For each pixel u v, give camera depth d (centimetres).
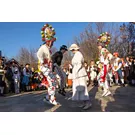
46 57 566
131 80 1044
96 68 1146
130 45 2241
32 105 576
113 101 596
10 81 919
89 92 815
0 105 593
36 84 1043
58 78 725
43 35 571
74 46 522
